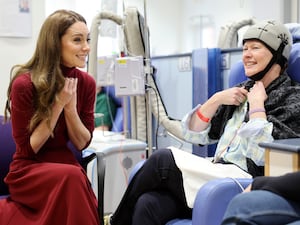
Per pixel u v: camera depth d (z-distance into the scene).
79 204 1.65
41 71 1.83
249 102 1.76
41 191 1.71
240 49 2.85
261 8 3.98
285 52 1.80
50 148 1.92
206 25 5.00
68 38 1.85
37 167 1.77
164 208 1.67
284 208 1.14
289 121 1.68
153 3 5.07
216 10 4.85
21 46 2.89
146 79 2.85
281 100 1.74
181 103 3.40
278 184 1.17
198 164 1.68
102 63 2.99
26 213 1.75
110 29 3.19
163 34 5.22
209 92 2.96
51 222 1.66
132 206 1.76
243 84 1.95
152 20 5.09
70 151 1.98
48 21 1.86
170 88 3.51
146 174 1.72
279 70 1.83
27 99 1.80
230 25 3.65
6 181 1.84
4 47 2.84
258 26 1.80
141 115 3.12
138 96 3.07
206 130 1.99
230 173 1.67
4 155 2.06
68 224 1.63
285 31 1.81
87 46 1.90
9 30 2.83
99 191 1.89
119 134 3.06
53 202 1.66
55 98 1.81
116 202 2.61
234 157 1.81
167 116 3.08
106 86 3.32
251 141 1.64
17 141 1.83
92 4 4.19
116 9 3.25
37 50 1.87
